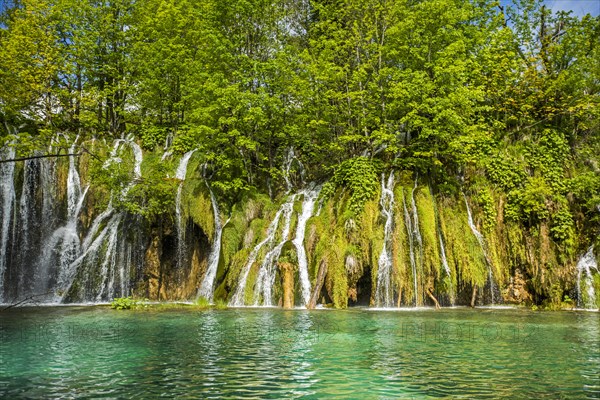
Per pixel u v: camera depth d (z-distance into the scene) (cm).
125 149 2647
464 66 2289
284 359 909
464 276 2014
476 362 888
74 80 2919
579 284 1991
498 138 2406
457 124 2208
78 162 2467
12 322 1423
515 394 691
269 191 2612
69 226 2373
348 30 2816
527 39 2853
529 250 2095
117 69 2994
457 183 2253
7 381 749
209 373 802
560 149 2334
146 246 2342
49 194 2384
